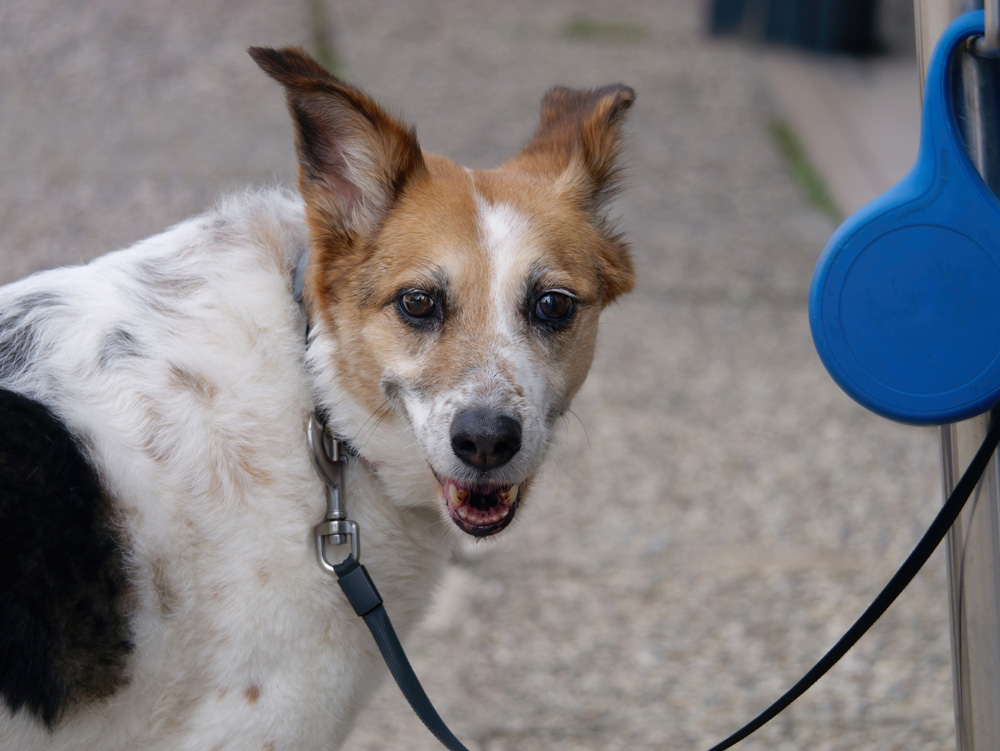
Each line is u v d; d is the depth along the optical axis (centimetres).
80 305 156
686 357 277
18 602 148
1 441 149
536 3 597
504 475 156
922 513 211
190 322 155
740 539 204
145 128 363
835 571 197
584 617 192
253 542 153
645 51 525
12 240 288
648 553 201
